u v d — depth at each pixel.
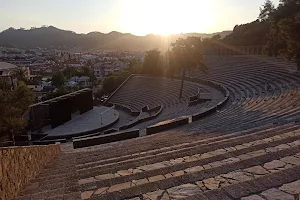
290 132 8.02
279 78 31.62
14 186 5.16
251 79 36.16
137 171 5.79
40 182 6.04
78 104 43.09
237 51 56.72
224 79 41.81
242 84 35.22
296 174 4.18
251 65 43.59
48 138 31.19
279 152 5.61
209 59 56.44
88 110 46.41
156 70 62.53
